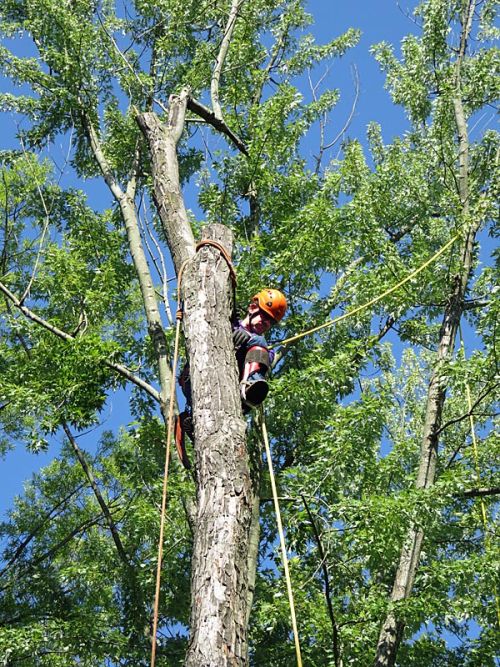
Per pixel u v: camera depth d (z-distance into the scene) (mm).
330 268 12211
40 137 14211
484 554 10281
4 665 11242
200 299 6195
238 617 4867
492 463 11445
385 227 13055
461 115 13523
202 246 6555
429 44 13984
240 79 13891
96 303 12562
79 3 14484
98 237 13680
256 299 7438
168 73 14219
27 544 14969
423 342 12711
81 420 11484
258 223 13219
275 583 11203
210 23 14617
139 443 11680
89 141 13945
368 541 9633
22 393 11273
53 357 11430
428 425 11289
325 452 10422
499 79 13688
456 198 12508
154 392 10297
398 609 9586
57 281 12727
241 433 5551
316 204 12062
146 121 7816
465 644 10938
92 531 15016
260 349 6941
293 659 10812
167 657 11383
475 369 10695
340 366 11070
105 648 11297
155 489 11281
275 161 13180
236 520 5188
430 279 11859
